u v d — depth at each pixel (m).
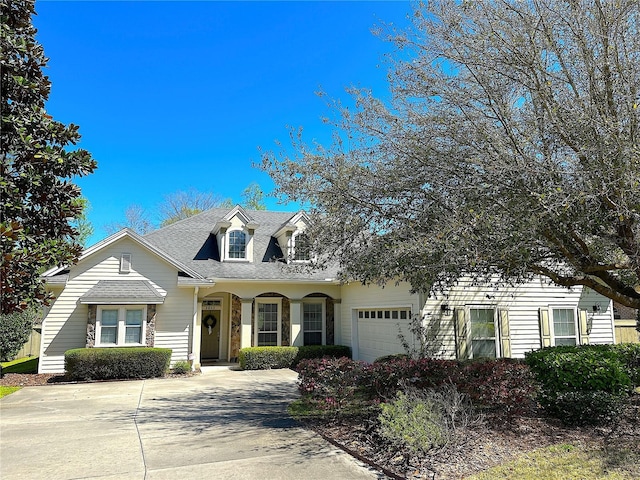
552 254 6.99
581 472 4.86
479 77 6.20
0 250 4.95
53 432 7.40
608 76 5.71
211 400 10.39
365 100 7.17
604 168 5.24
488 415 6.81
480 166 6.16
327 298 18.72
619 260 7.11
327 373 7.76
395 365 7.70
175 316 15.64
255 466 5.52
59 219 6.45
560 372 7.01
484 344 12.67
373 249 7.15
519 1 5.98
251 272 17.20
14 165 6.04
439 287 8.30
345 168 7.00
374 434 6.46
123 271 15.27
